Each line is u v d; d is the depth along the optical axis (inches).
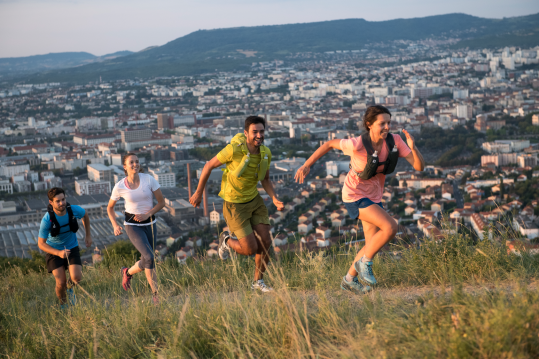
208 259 379.6
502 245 259.0
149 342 204.4
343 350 164.7
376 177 232.1
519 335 140.3
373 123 220.8
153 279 298.0
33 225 3282.5
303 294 244.4
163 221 3380.9
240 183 257.3
